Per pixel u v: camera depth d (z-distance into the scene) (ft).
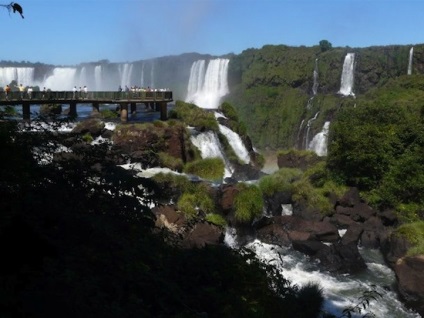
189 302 27.04
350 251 70.64
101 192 31.91
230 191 82.84
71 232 27.71
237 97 246.68
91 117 131.23
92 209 30.58
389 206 89.35
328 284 64.80
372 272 69.72
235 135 134.51
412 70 216.74
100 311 21.24
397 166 91.20
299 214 86.89
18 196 27.25
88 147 34.91
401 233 71.92
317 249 72.59
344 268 68.59
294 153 125.70
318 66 240.94
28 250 26.94
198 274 30.76
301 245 74.23
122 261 26.61
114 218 31.09
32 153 31.09
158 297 25.23
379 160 94.27
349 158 94.22
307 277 66.64
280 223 81.76
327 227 79.56
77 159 32.37
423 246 66.74
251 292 31.32
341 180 95.71
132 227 31.01
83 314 20.90
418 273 59.88
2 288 21.79
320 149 179.83
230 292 29.30
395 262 68.90
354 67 228.02
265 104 236.63
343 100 201.16
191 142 116.06
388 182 90.48
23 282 24.17
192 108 135.64
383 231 81.20
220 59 261.03
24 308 20.93
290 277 66.18
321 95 222.28
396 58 223.10
